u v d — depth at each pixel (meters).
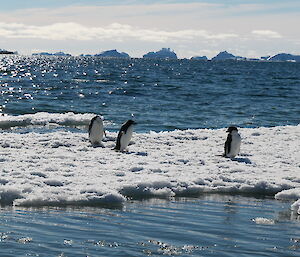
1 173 26.64
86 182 25.84
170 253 15.41
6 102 84.88
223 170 31.48
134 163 32.09
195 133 46.72
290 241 17.27
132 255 15.05
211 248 16.09
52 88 121.31
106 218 19.97
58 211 20.94
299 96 116.00
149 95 108.00
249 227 19.22
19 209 20.98
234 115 77.56
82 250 15.33
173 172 29.88
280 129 50.84
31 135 41.66
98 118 39.50
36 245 15.63
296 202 23.36
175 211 21.80
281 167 33.44
